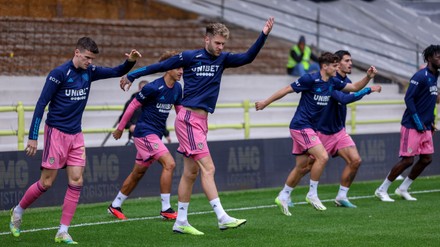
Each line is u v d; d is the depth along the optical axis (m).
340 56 17.88
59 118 13.07
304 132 16.94
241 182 21.97
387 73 35.06
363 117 32.22
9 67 28.56
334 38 37.41
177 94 16.34
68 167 13.29
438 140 25.72
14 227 13.72
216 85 13.59
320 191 21.47
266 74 34.44
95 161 19.48
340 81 17.48
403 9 40.72
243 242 13.15
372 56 36.47
